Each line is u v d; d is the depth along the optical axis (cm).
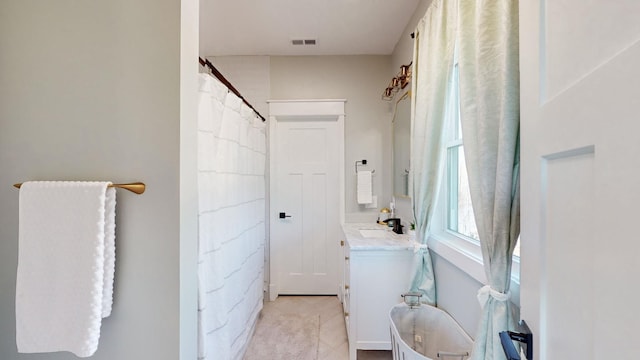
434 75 157
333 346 217
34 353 101
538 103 62
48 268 93
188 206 106
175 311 100
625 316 37
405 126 247
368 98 309
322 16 237
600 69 42
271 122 310
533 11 63
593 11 44
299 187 320
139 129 100
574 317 49
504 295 94
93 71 101
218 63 310
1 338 102
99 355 100
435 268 174
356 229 265
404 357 132
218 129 160
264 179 281
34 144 102
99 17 101
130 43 100
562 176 53
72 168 102
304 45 288
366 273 190
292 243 320
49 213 94
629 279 36
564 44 53
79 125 102
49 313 93
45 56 102
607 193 40
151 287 100
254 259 238
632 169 36
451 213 171
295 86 311
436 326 161
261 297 268
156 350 100
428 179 168
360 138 310
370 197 301
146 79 100
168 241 100
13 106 103
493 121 100
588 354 45
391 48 294
